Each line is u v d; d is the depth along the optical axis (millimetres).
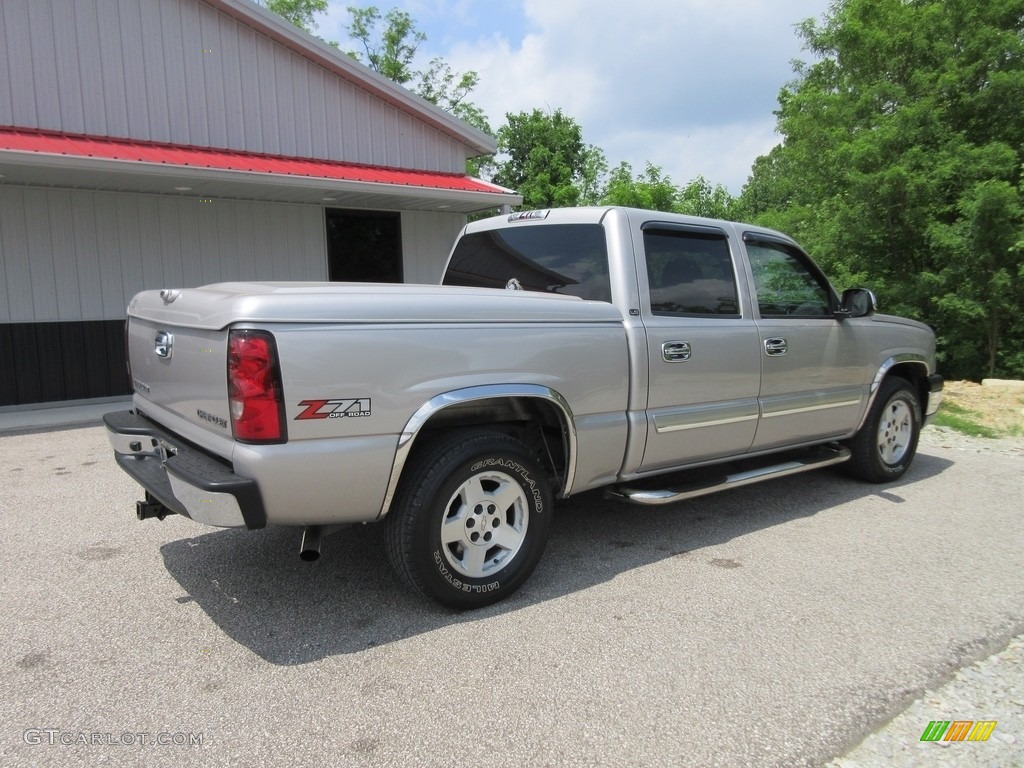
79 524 4750
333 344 2971
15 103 8906
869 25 11812
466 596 3449
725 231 4660
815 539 4539
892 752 2512
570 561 4168
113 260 9992
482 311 3410
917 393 5996
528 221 4656
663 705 2738
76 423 8312
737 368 4480
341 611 3512
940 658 3100
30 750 2455
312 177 9703
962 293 10391
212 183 9367
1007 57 10750
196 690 2828
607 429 3885
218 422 3047
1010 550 4359
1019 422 8258
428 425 3463
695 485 4359
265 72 10953
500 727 2598
